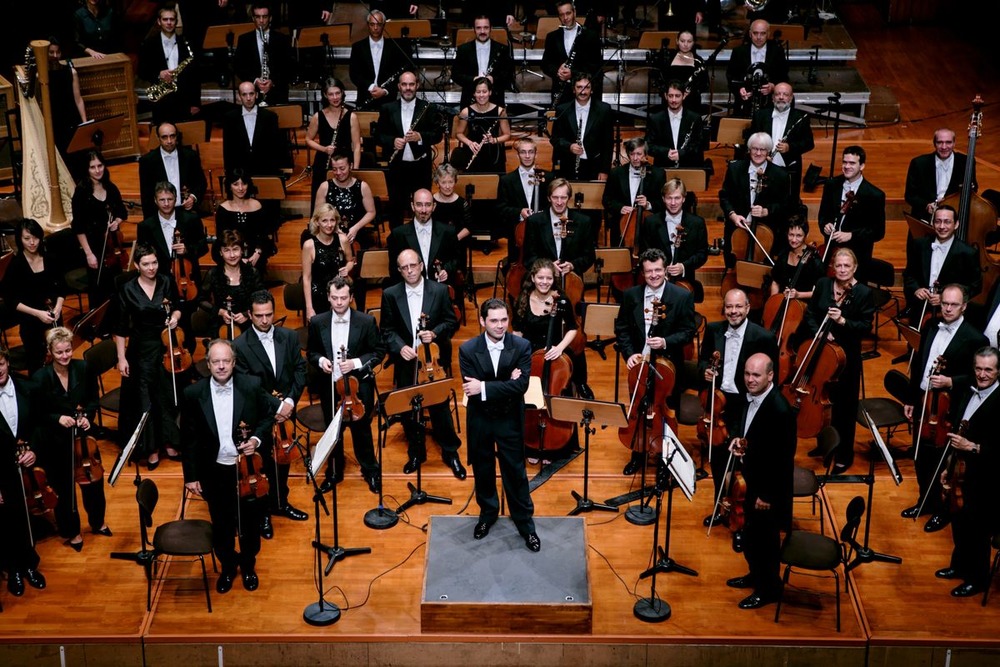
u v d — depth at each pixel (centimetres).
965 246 1227
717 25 1891
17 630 993
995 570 1048
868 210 1314
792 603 1019
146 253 1158
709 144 1703
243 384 1012
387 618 1002
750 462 980
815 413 1118
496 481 1162
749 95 1599
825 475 1091
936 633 986
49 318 1252
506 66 1619
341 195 1373
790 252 1273
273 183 1416
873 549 1075
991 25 2077
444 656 991
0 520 1023
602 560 1062
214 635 987
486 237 1519
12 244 1501
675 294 1137
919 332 1127
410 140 1460
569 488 1150
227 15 1886
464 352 1010
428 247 1295
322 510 1124
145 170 1442
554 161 1505
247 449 988
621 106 1816
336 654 991
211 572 1059
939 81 1945
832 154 1562
